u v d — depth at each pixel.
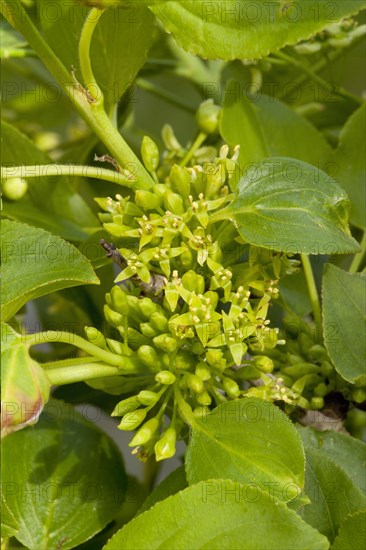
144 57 0.43
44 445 0.45
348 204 0.40
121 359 0.40
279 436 0.39
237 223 0.40
